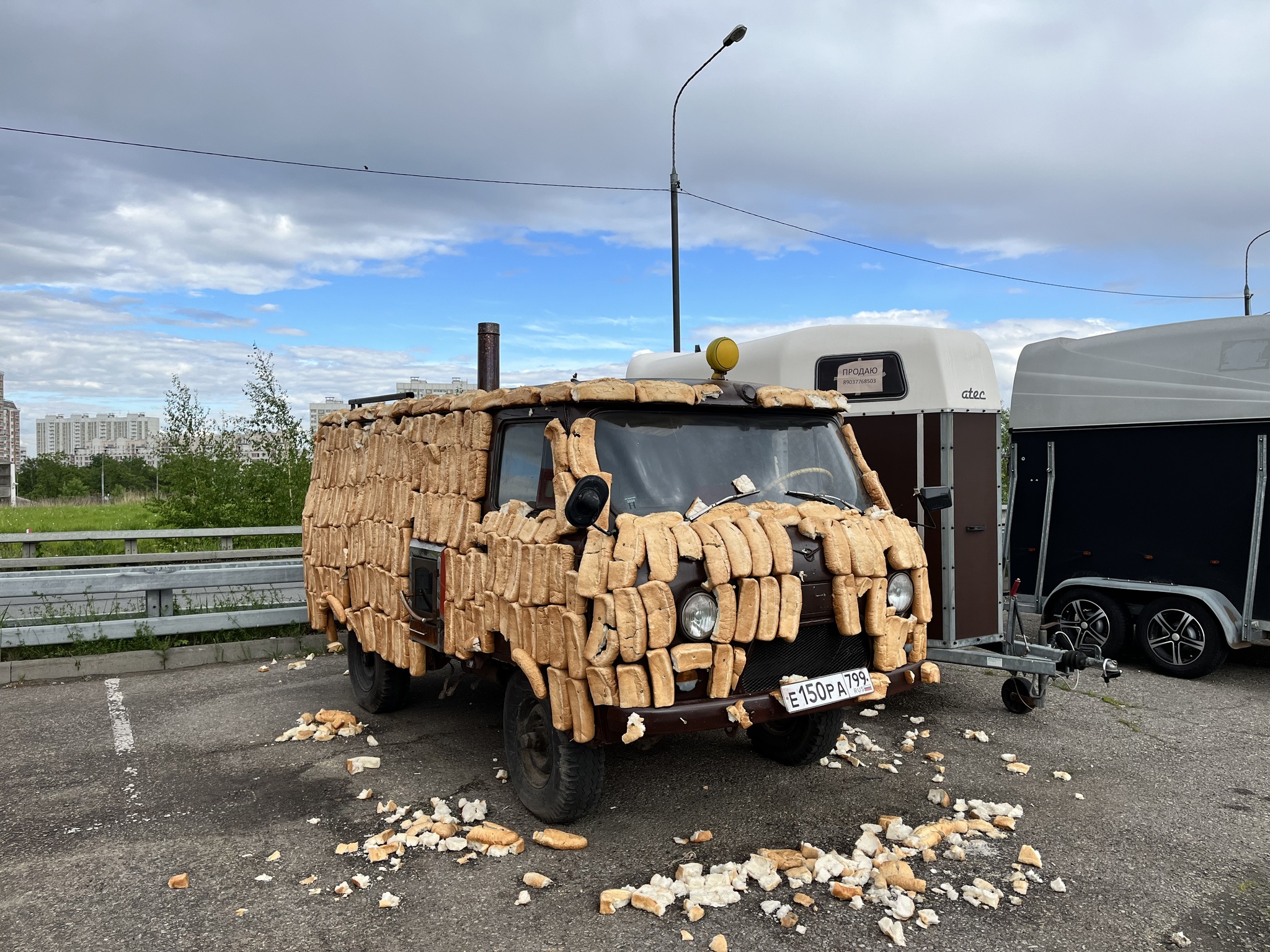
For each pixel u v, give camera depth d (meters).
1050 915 3.60
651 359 10.17
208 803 4.76
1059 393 9.09
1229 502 7.89
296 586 10.32
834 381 7.15
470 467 4.98
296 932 3.48
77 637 7.73
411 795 4.88
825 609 4.24
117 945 3.38
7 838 4.33
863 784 5.04
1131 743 5.86
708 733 5.98
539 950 3.35
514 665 4.57
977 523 6.76
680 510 4.27
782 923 3.51
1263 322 7.81
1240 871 4.00
